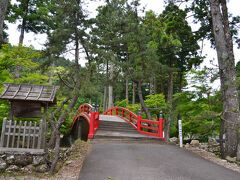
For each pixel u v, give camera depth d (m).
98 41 14.98
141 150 7.80
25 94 7.30
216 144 10.14
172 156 7.07
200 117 8.99
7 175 6.02
